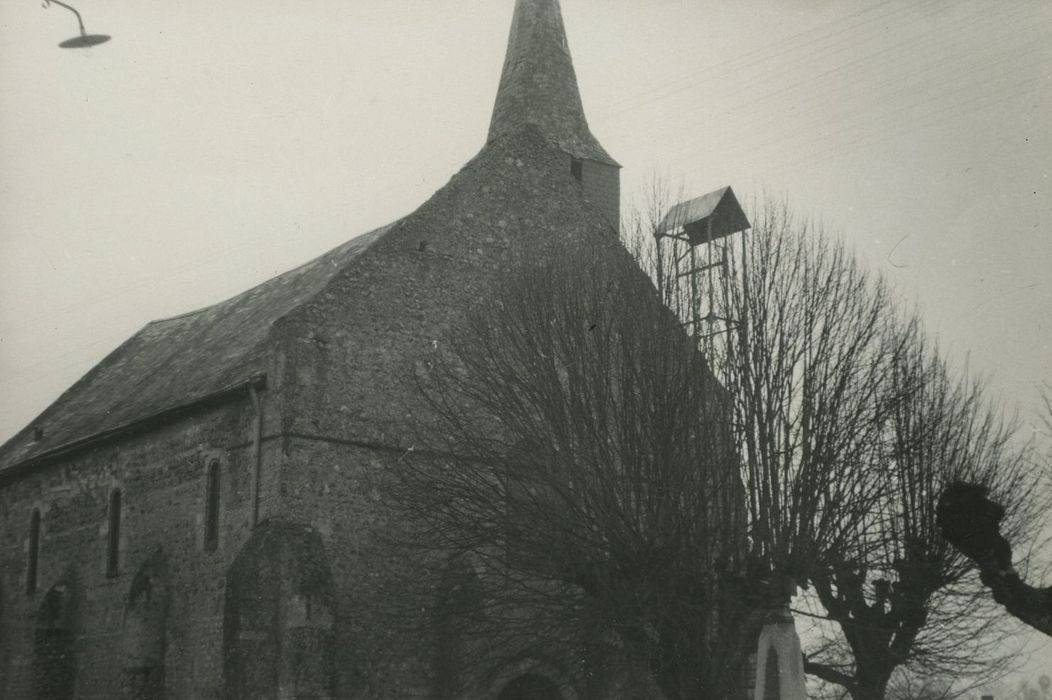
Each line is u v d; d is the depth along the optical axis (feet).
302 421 77.10
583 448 68.08
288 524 74.79
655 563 64.59
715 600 65.72
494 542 69.82
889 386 72.13
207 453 83.71
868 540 69.62
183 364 104.17
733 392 68.28
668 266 75.05
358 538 77.41
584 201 95.55
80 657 94.89
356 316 81.25
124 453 94.32
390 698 75.66
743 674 73.82
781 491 65.62
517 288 77.77
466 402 82.84
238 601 72.02
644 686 77.05
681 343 70.59
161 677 83.30
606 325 73.77
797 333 69.51
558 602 69.10
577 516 66.08
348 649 75.05
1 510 111.65
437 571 78.07
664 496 65.41
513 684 79.66
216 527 81.66
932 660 74.02
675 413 67.31
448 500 71.92
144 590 84.17
